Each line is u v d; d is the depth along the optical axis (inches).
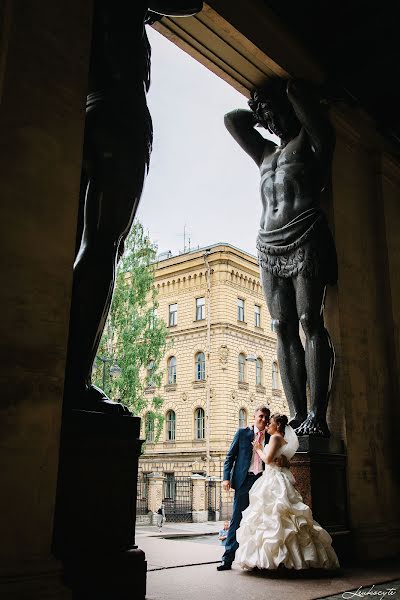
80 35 167.5
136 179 171.9
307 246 263.0
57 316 143.4
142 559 148.0
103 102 173.3
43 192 147.0
